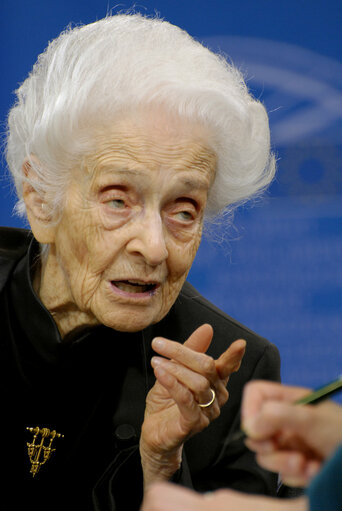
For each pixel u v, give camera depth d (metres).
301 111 7.93
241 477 3.49
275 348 4.05
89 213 3.13
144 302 3.22
